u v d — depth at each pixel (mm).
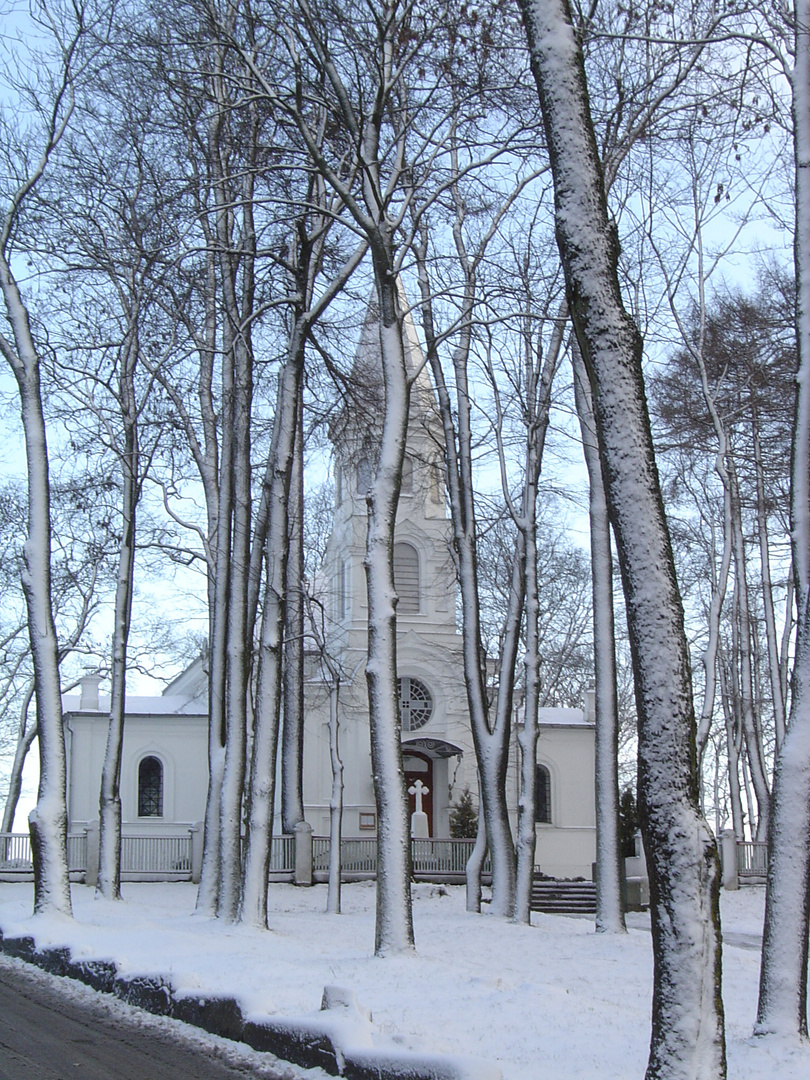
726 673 47250
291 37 18875
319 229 22609
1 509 41219
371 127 18484
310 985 13047
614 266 9109
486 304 19422
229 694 24422
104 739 48906
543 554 51500
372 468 28719
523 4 9578
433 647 49969
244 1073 9492
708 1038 7828
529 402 27031
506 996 12430
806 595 11562
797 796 11008
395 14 18031
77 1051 10172
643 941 21656
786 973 10711
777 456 32438
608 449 8797
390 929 16297
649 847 8195
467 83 18797
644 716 8352
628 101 21062
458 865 41344
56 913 19656
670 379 29031
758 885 39531
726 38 14258
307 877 37594
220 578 26375
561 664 54594
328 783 47562
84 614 43031
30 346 21156
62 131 21578
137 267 23422
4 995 13547
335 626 48625
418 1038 9422
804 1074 9477
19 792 46531
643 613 8461
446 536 48188
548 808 50562
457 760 49219
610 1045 10180
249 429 24812
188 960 14969
